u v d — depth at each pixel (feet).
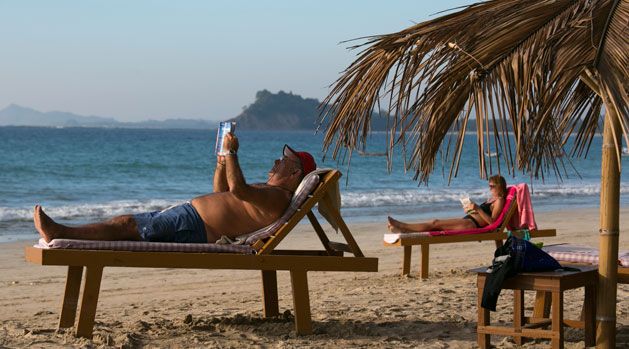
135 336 26.86
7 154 257.14
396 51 19.95
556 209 104.99
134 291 41.65
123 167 195.00
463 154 308.19
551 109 19.11
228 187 29.30
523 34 18.98
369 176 178.81
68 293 26.91
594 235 70.54
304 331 27.43
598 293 23.39
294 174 27.63
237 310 34.37
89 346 24.68
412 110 19.53
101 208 98.73
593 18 18.29
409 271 45.27
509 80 19.04
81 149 309.22
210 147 349.41
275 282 30.42
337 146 21.11
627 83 18.06
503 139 18.98
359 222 83.82
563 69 18.58
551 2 18.70
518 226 45.75
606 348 23.22
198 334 27.58
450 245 61.41
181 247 25.50
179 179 165.58
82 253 24.56
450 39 19.15
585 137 27.02
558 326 23.43
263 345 26.03
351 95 20.75
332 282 43.37
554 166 24.85
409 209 102.01
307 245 63.31
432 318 31.09
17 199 114.62
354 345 26.17
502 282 23.79
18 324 30.71
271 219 27.20
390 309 33.09
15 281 45.80
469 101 19.29
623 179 192.44
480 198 118.32
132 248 25.11
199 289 42.45
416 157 20.25
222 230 26.86
